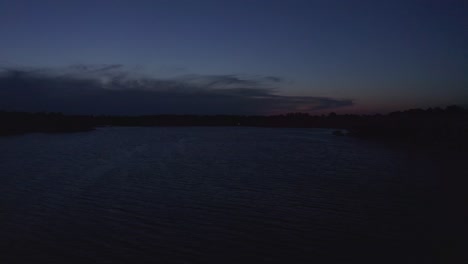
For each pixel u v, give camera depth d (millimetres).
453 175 20688
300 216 12766
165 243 10047
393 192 16469
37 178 20719
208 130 107250
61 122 102812
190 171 23781
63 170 24031
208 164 27516
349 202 14742
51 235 10664
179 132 92188
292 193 16656
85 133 82438
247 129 118875
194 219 12445
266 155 34531
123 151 38531
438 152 33625
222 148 42875
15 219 12273
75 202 14867
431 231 10867
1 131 74500
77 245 9836
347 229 11234
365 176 21203
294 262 8797
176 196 16062
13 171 23406
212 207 14086
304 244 9984
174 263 8703
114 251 9430
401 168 24203
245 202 14906
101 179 20484
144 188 17922
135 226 11609
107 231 11070
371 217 12492
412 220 12039
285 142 53375
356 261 8812
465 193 15914
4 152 36500
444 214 12664
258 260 8906
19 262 8656
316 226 11594
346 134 72250
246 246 9836
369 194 16188
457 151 33406
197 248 9680
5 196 15891
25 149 40156
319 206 14156
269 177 21234
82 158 31516
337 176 21375
